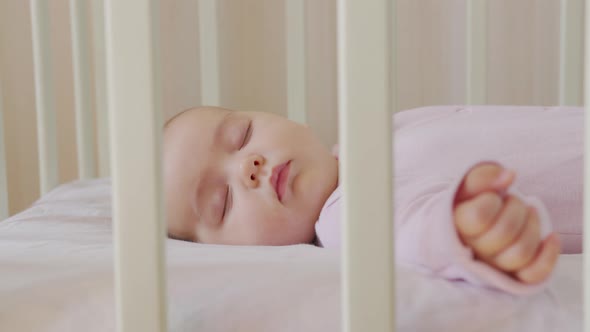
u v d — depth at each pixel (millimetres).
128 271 444
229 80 1529
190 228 868
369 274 399
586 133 363
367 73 391
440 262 503
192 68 1516
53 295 548
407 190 609
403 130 846
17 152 1462
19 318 538
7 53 1441
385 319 400
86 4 1240
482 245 445
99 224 845
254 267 558
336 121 1536
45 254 636
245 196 824
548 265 438
